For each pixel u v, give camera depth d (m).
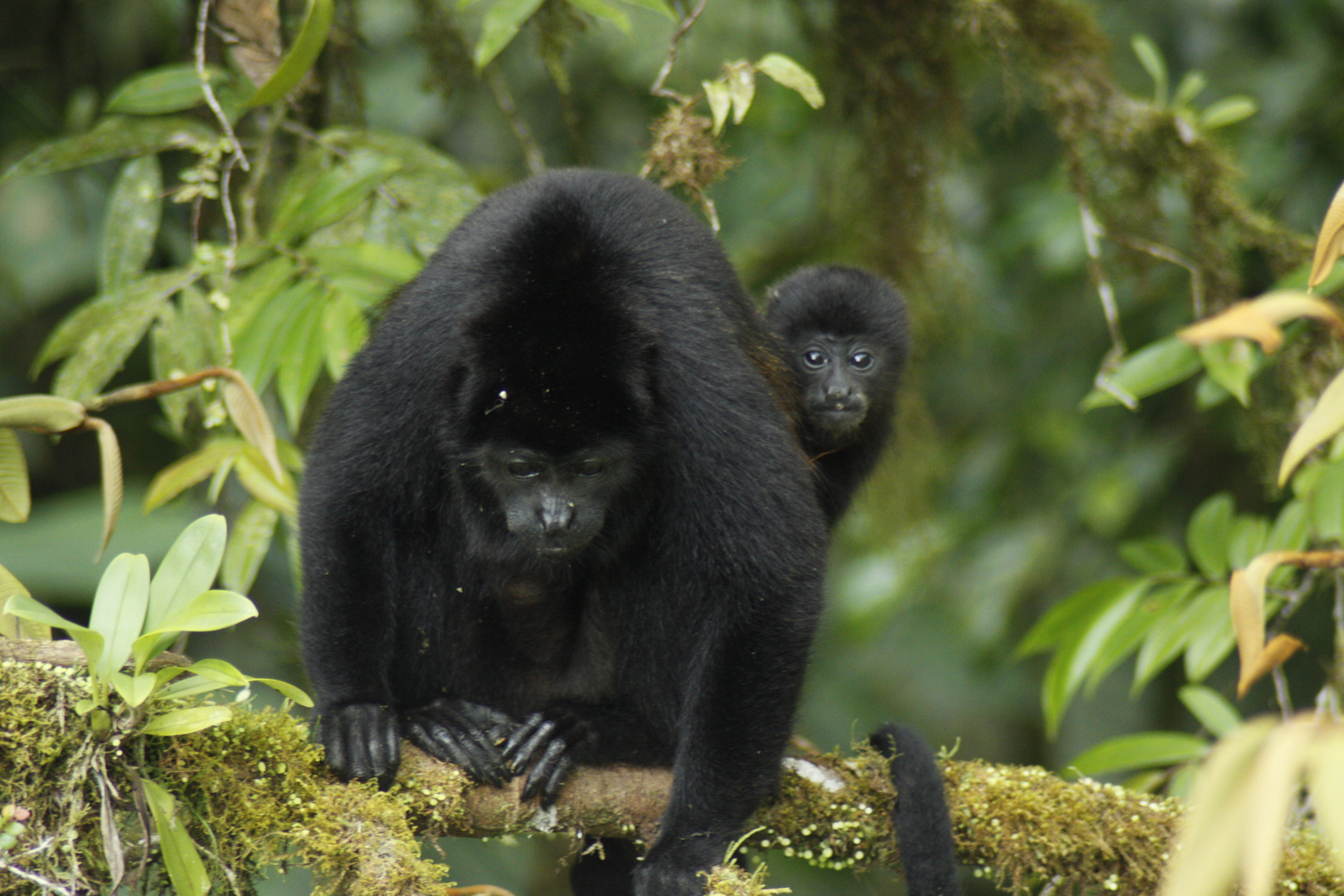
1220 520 8.45
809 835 6.45
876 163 10.59
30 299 13.17
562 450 6.57
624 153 13.25
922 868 6.13
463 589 7.04
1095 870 6.39
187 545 5.17
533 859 12.13
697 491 6.46
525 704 7.39
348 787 5.57
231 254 7.26
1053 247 11.91
